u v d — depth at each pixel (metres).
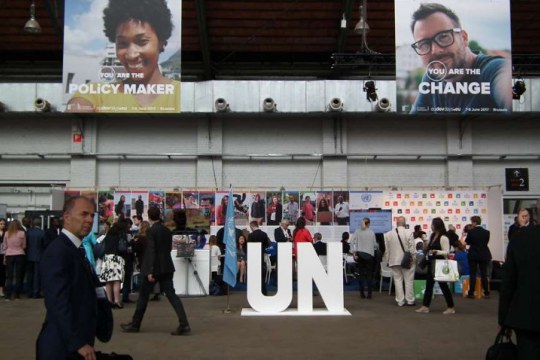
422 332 9.62
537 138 21.27
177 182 20.95
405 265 12.73
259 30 20.33
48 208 21.02
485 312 11.95
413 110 18.20
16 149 20.92
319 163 21.08
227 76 21.80
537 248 4.81
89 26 18.48
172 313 11.81
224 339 8.98
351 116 20.67
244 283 16.91
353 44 21.03
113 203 18.59
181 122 21.02
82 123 20.75
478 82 18.34
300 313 11.60
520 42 21.23
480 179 21.17
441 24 18.41
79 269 4.06
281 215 18.88
